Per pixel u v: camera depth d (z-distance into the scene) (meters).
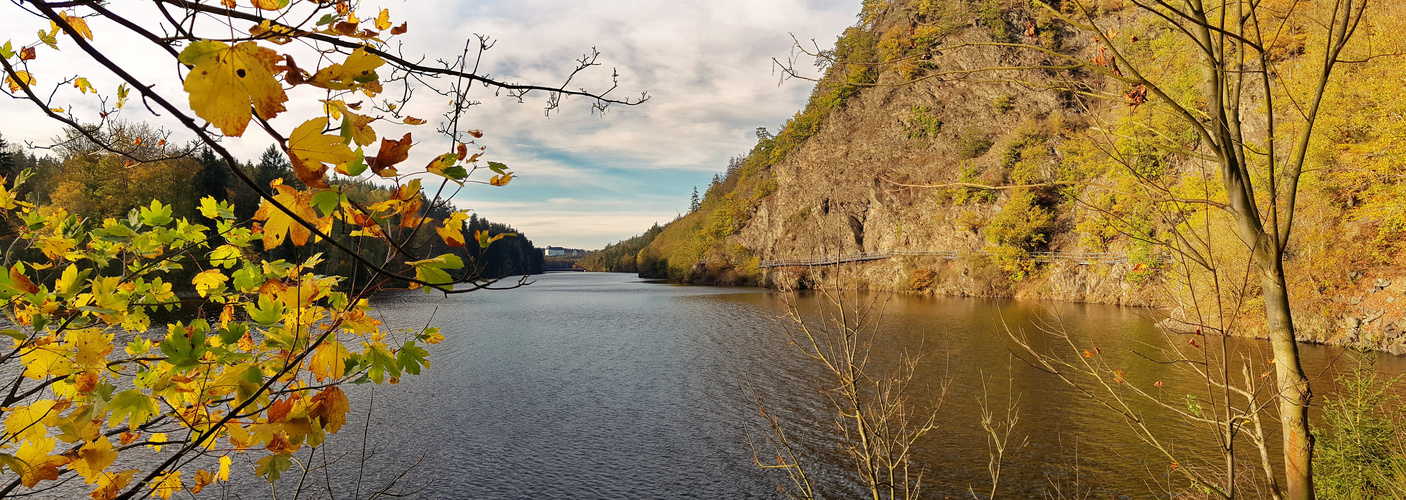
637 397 20.45
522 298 66.12
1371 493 6.08
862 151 89.12
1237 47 2.95
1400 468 5.96
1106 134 3.16
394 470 14.02
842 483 13.05
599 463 14.59
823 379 22.14
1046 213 53.78
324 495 12.41
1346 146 19.56
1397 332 21.98
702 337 33.84
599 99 1.43
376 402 19.75
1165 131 3.05
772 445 15.53
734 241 105.69
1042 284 53.28
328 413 1.72
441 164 1.24
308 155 0.90
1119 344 25.14
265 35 0.95
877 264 76.06
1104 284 46.94
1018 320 36.69
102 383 1.83
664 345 31.30
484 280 1.38
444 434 16.58
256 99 0.81
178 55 0.78
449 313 47.47
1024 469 12.94
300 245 1.19
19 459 1.69
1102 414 15.91
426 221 1.39
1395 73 16.67
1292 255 25.44
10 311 2.10
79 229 2.30
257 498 11.91
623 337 34.38
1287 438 2.95
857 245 82.56
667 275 129.00
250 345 1.95
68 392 1.97
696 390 21.25
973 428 15.55
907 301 54.25
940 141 79.25
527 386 22.09
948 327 34.19
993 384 19.70
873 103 90.56
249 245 2.36
